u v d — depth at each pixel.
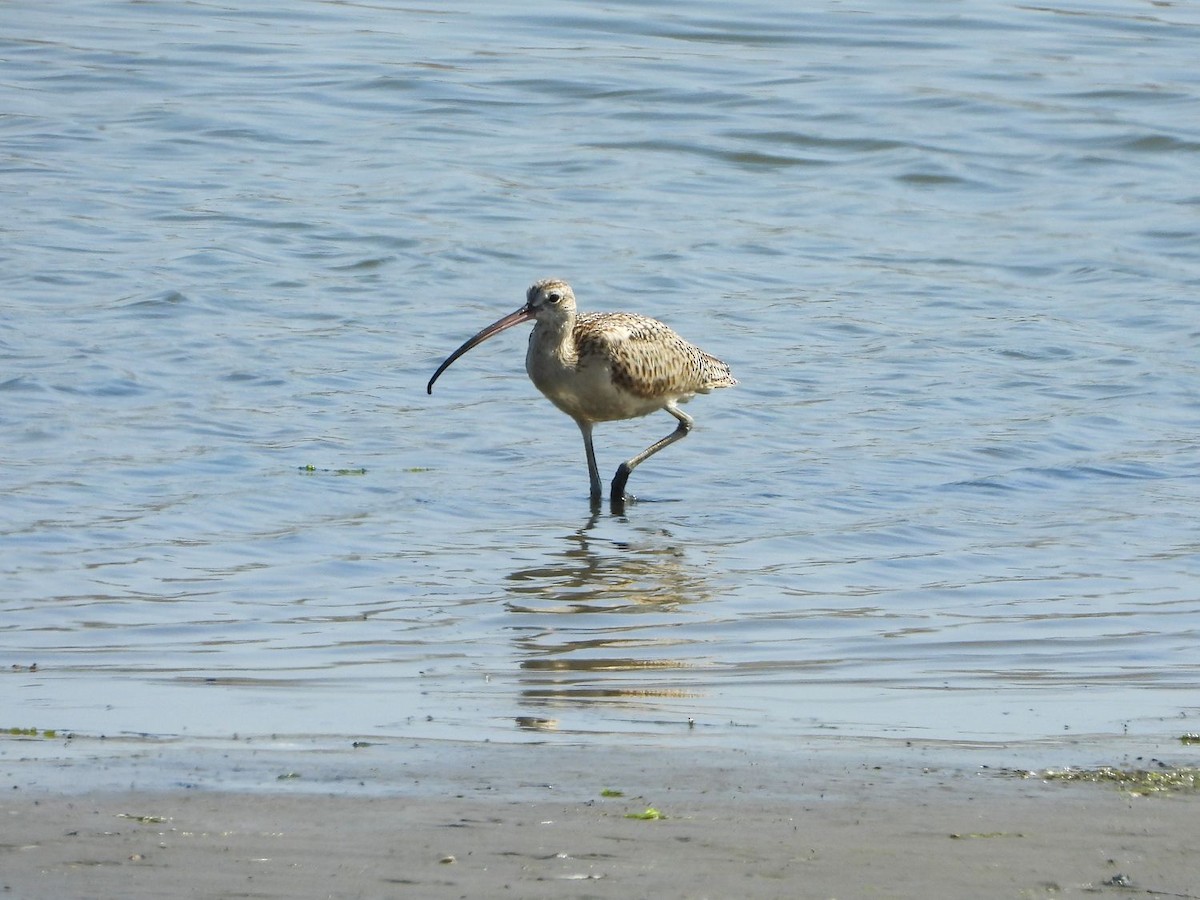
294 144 27.94
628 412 15.90
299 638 11.15
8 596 11.88
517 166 27.28
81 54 32.78
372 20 36.44
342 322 20.22
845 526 14.41
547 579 12.76
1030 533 14.23
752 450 16.70
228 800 7.83
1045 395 18.47
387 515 14.38
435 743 8.84
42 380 17.53
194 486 14.81
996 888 6.94
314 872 6.99
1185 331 20.86
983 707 9.74
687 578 12.86
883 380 18.84
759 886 6.91
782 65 33.56
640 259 23.05
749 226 24.91
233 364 18.50
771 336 20.28
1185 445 16.95
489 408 17.84
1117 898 6.87
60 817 7.55
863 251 23.92
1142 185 27.47
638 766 8.45
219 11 36.91
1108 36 36.53
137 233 23.12
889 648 11.15
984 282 22.72
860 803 7.89
